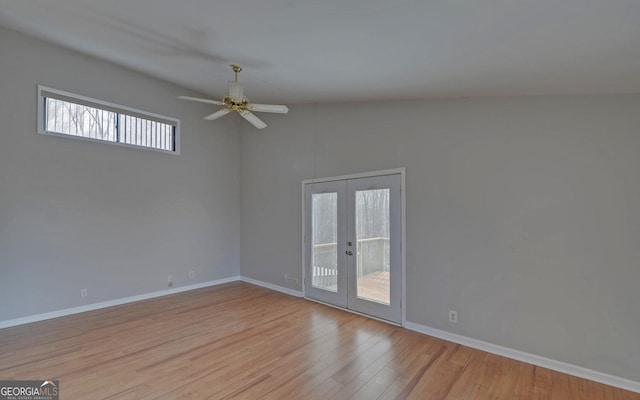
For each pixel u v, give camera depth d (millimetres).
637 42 1645
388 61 2500
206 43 2859
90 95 4055
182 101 5035
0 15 3068
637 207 2320
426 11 1684
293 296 4824
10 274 3496
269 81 3619
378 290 3828
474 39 1904
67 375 2508
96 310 4090
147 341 3156
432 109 3395
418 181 3488
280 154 5141
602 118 2459
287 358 2816
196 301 4527
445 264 3270
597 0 1322
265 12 2057
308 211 4707
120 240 4367
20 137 3557
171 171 4918
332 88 3551
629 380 2342
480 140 3059
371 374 2553
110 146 4270
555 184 2654
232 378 2486
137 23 2754
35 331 3373
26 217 3602
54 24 3131
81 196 4012
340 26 2043
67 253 3902
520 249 2816
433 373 2574
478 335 3045
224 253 5652
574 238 2564
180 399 2213
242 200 5848
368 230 3938
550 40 1754
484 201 3025
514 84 2545
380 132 3842
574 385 2412
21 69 3559
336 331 3449
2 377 2473
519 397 2256
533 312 2746
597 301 2469
